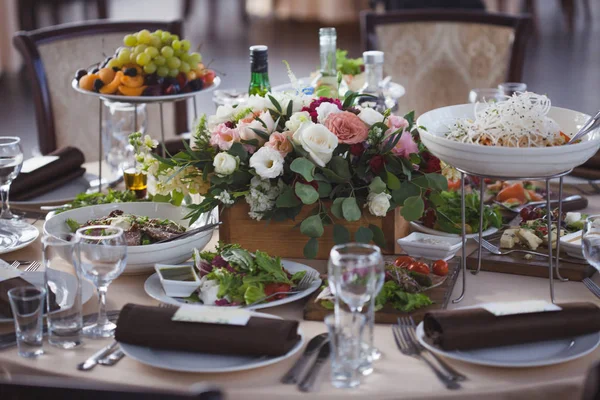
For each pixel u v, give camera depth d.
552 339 1.23
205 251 1.56
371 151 1.53
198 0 9.72
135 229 1.56
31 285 1.37
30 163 2.08
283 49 7.14
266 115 1.57
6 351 1.25
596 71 6.21
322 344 1.22
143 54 1.96
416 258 1.54
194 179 1.62
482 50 3.08
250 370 1.18
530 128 1.41
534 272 1.53
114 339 1.28
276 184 1.57
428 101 3.19
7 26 6.32
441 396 1.09
